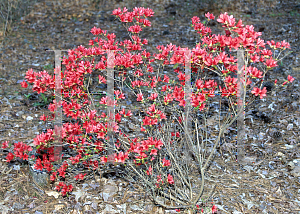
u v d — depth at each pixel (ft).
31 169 11.10
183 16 30.91
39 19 30.53
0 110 15.93
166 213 9.96
